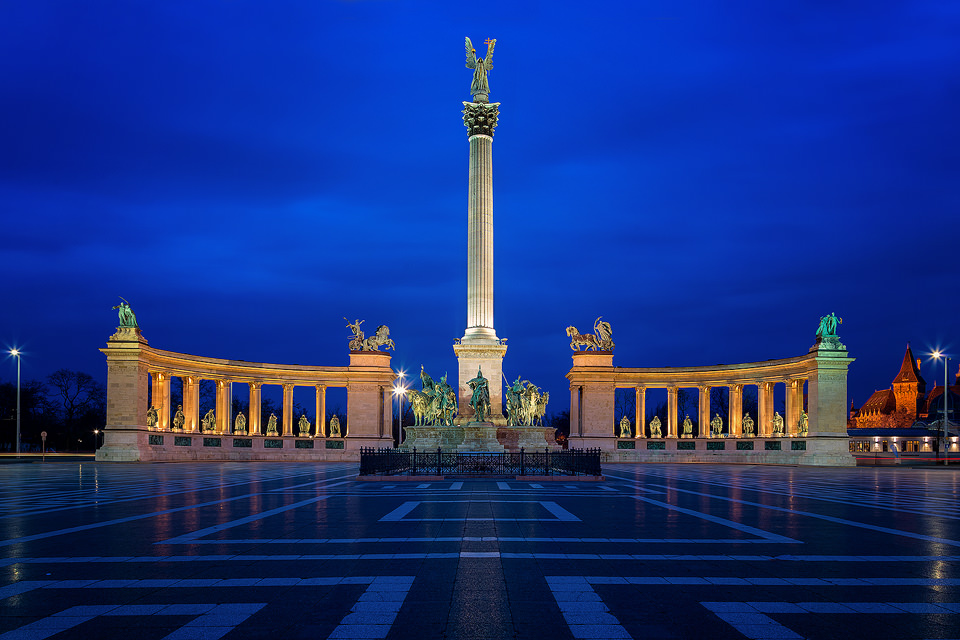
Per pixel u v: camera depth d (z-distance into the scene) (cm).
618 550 1742
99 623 1101
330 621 1110
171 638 1025
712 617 1138
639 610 1177
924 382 19275
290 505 2803
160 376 8856
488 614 1150
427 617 1132
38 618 1127
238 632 1055
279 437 9706
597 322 10275
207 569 1502
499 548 1762
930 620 1130
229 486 3922
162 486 3934
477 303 7669
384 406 10244
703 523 2273
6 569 1506
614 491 3581
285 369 9875
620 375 10094
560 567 1525
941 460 9562
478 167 7794
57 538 1927
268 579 1402
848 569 1523
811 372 8556
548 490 3612
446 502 2922
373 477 4428
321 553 1689
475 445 6900
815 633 1057
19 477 4881
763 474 5859
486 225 7744
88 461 8138
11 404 14012
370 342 10256
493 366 7569
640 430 10150
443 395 7362
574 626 1085
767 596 1277
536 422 7862
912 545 1848
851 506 2909
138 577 1423
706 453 9506
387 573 1458
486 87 7938
